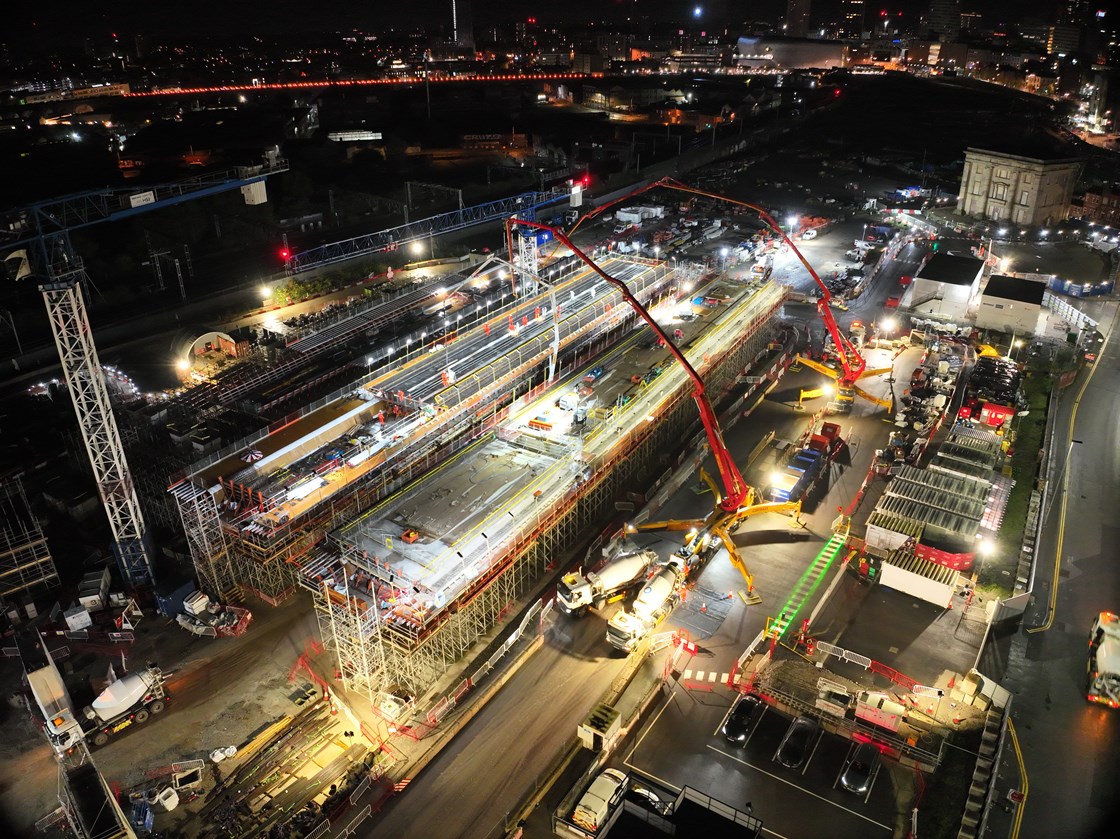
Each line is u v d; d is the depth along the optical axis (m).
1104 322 135.88
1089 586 76.44
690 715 63.12
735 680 65.62
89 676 67.00
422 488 75.31
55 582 77.44
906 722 61.94
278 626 72.50
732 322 112.06
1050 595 75.31
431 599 62.09
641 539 81.94
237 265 173.12
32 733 62.81
